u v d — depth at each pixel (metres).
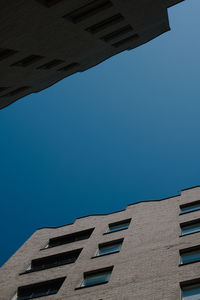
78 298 20.52
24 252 32.16
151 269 21.12
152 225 29.22
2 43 17.59
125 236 28.55
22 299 24.47
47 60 22.22
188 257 21.92
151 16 22.16
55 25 17.59
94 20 18.91
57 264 27.59
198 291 17.84
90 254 26.97
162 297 17.62
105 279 22.48
